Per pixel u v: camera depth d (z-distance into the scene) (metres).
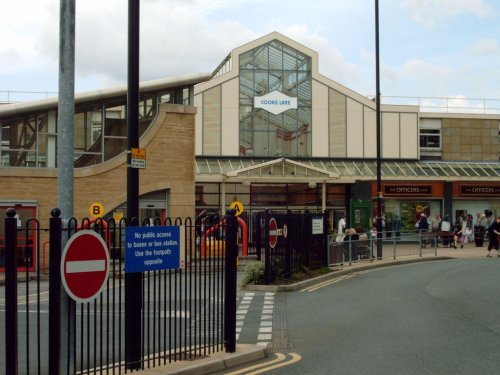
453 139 46.62
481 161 46.72
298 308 14.59
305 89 43.62
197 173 38.91
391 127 44.47
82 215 25.64
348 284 18.98
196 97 42.12
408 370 8.49
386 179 41.69
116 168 26.34
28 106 24.75
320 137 43.50
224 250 10.60
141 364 8.34
